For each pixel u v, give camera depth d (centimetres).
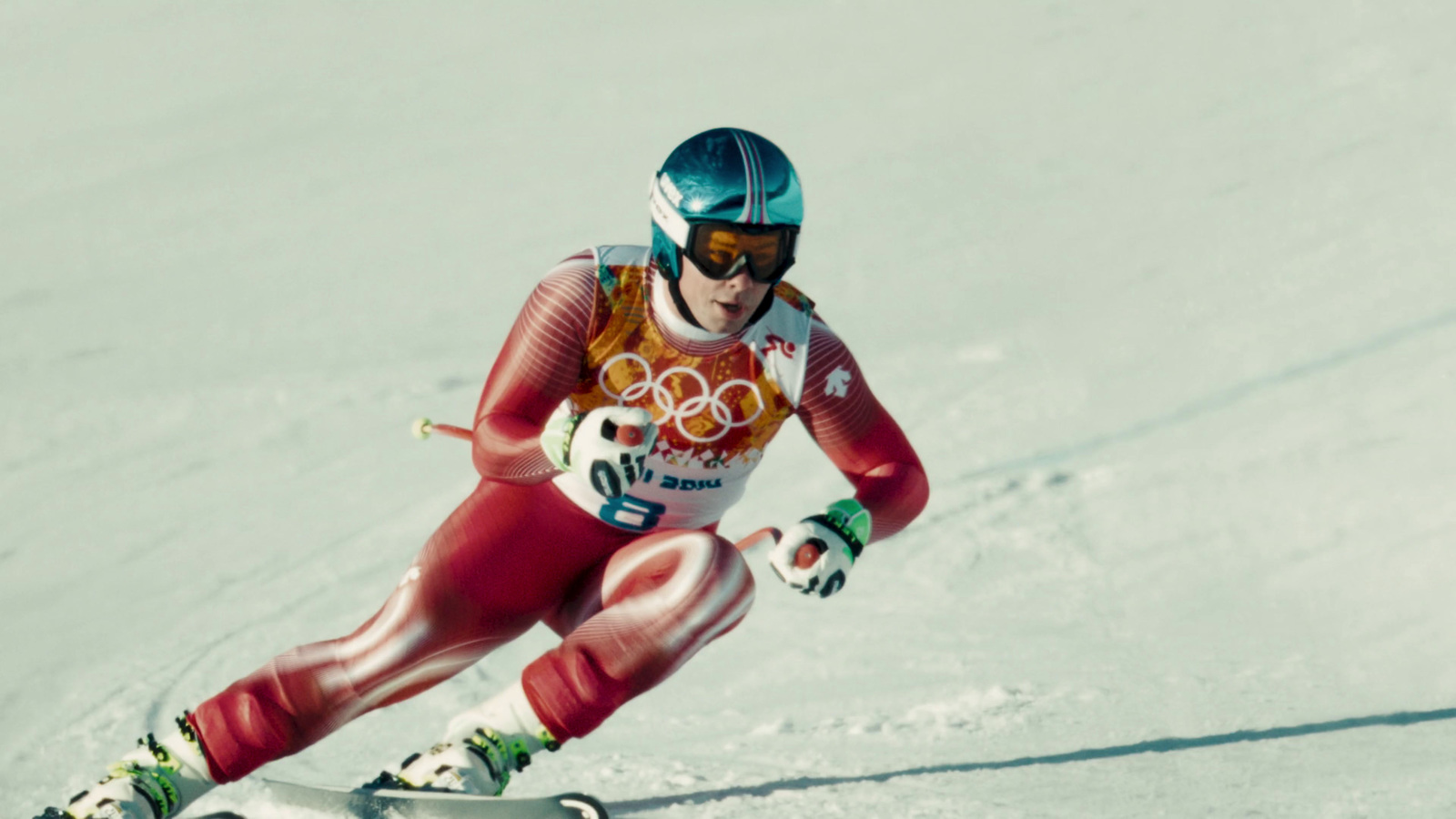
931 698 968
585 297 681
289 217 4550
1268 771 678
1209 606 1220
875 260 3244
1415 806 589
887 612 1279
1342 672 942
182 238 4362
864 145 4644
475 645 738
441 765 662
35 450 2294
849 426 731
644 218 4156
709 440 705
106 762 1058
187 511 1939
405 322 3178
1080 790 670
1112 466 1705
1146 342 2306
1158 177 3684
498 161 5056
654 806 708
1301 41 4812
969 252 3209
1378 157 3422
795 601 1334
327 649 713
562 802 623
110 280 3878
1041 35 5641
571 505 729
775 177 636
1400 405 1758
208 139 5853
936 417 2039
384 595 1536
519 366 682
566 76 6288
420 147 5422
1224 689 912
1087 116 4522
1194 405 1931
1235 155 3753
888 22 6269
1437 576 1198
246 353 2966
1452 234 2636
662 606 659
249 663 1330
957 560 1423
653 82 5978
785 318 702
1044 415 1984
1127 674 982
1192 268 2778
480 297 3397
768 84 5722
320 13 7925
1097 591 1302
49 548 1828
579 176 4741
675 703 1055
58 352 3083
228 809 716
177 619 1504
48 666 1359
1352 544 1327
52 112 6644
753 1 7062
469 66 6625
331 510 1891
